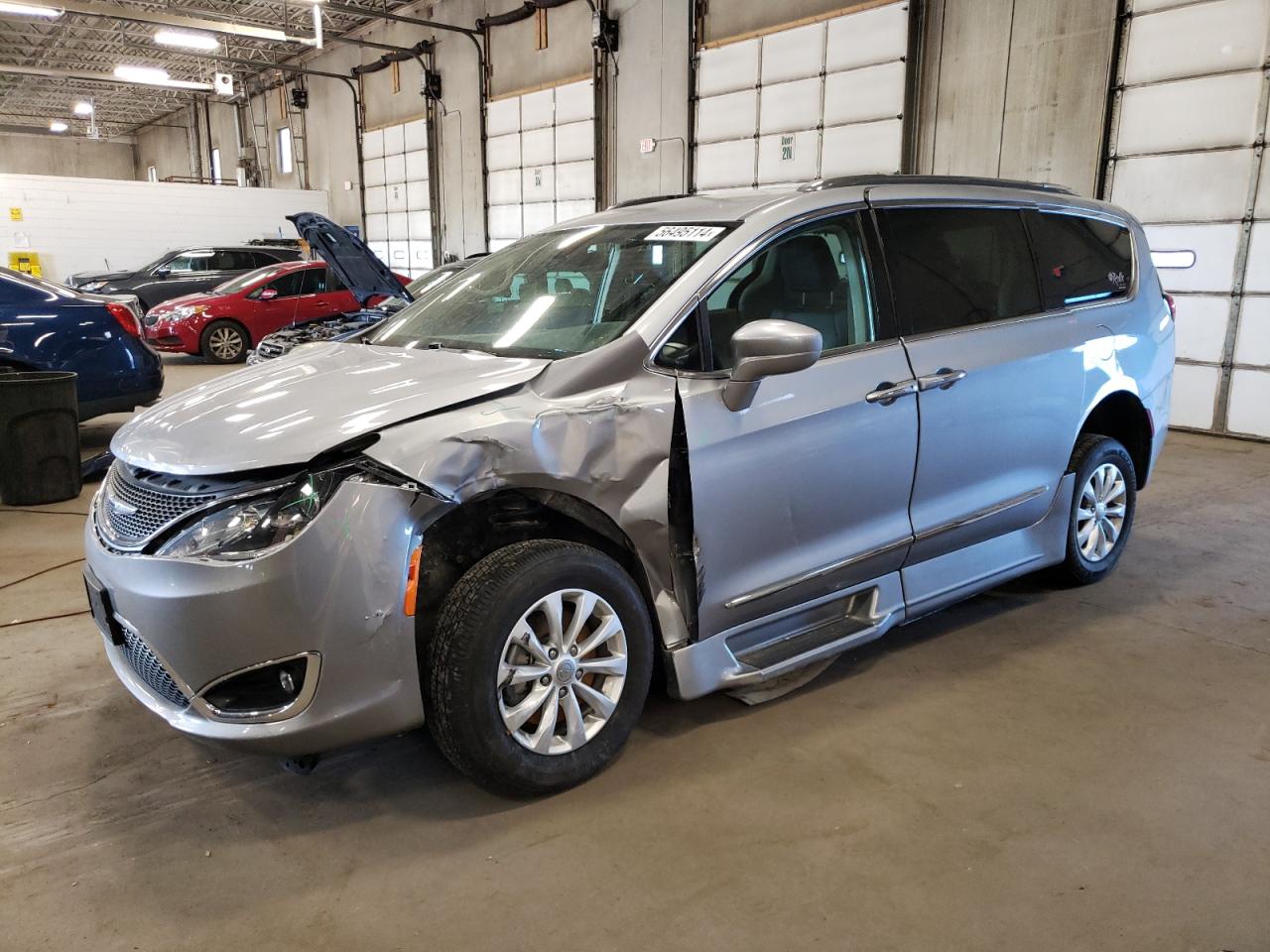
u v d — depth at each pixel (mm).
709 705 2881
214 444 2219
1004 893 1993
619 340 2475
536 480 2266
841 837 2201
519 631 2254
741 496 2549
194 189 20609
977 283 3213
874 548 2904
